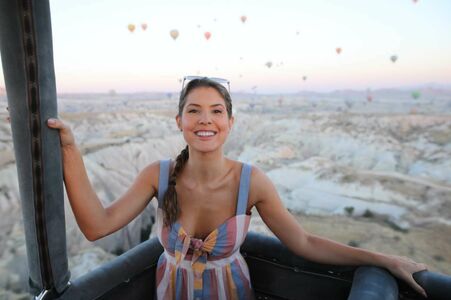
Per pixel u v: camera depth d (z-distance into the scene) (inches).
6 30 31.3
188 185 52.5
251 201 52.0
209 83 48.3
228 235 50.3
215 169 51.2
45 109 34.4
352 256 48.2
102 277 48.5
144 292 57.7
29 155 34.8
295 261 55.9
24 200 36.8
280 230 52.4
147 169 53.4
